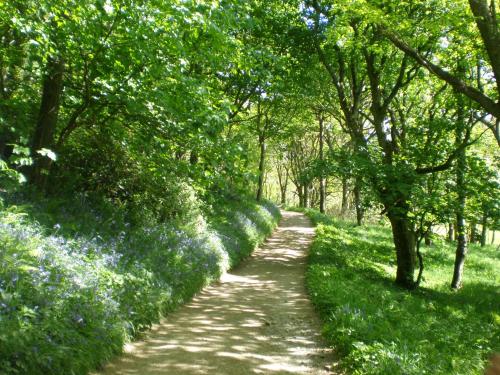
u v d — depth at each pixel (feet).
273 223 92.07
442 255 82.64
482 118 48.60
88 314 19.13
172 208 44.16
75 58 26.40
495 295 54.13
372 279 49.49
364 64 62.18
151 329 24.79
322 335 26.63
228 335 25.43
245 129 96.07
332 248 64.03
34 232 22.74
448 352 25.63
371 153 51.67
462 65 47.96
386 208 46.70
